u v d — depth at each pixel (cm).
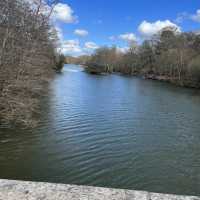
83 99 2423
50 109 1814
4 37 1152
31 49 1365
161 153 1101
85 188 209
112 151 1090
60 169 884
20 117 1280
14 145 1062
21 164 898
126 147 1152
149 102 2505
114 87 3806
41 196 197
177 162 1011
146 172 906
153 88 3991
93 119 1642
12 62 1178
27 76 1388
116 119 1691
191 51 5934
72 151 1055
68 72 6669
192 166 979
